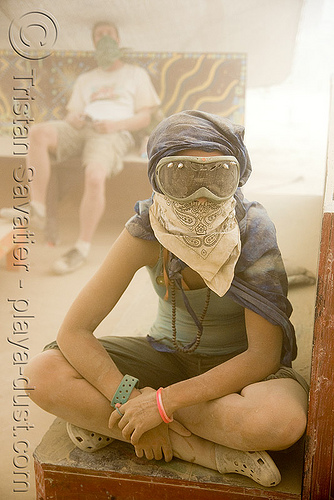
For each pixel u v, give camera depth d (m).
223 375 1.18
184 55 2.58
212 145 1.11
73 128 2.58
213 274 1.18
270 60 2.61
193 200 1.12
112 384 1.21
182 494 1.20
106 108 2.56
